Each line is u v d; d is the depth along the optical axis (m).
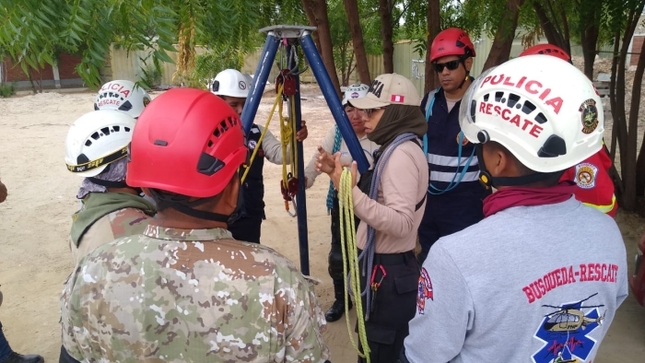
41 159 9.45
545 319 1.22
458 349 1.28
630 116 5.43
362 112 2.39
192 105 1.28
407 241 2.27
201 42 2.14
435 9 4.26
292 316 1.25
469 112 1.37
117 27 1.56
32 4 1.46
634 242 4.95
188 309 1.21
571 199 1.31
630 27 4.95
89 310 1.25
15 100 17.97
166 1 1.71
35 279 4.70
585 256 1.24
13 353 3.23
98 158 1.89
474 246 1.22
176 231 1.27
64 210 6.63
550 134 1.21
